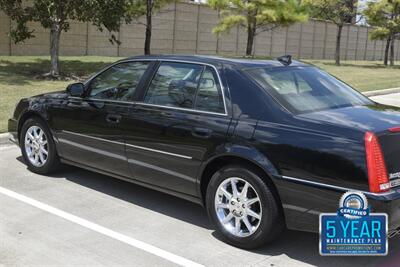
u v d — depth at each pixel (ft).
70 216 17.08
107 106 18.35
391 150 13.14
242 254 14.55
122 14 52.49
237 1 81.15
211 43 107.14
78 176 21.29
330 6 110.83
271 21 82.07
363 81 71.56
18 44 72.43
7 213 17.17
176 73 17.07
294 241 15.40
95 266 13.62
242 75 15.56
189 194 16.24
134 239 15.42
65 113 19.77
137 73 18.16
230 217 14.97
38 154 21.33
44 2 49.37
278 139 13.91
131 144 17.38
